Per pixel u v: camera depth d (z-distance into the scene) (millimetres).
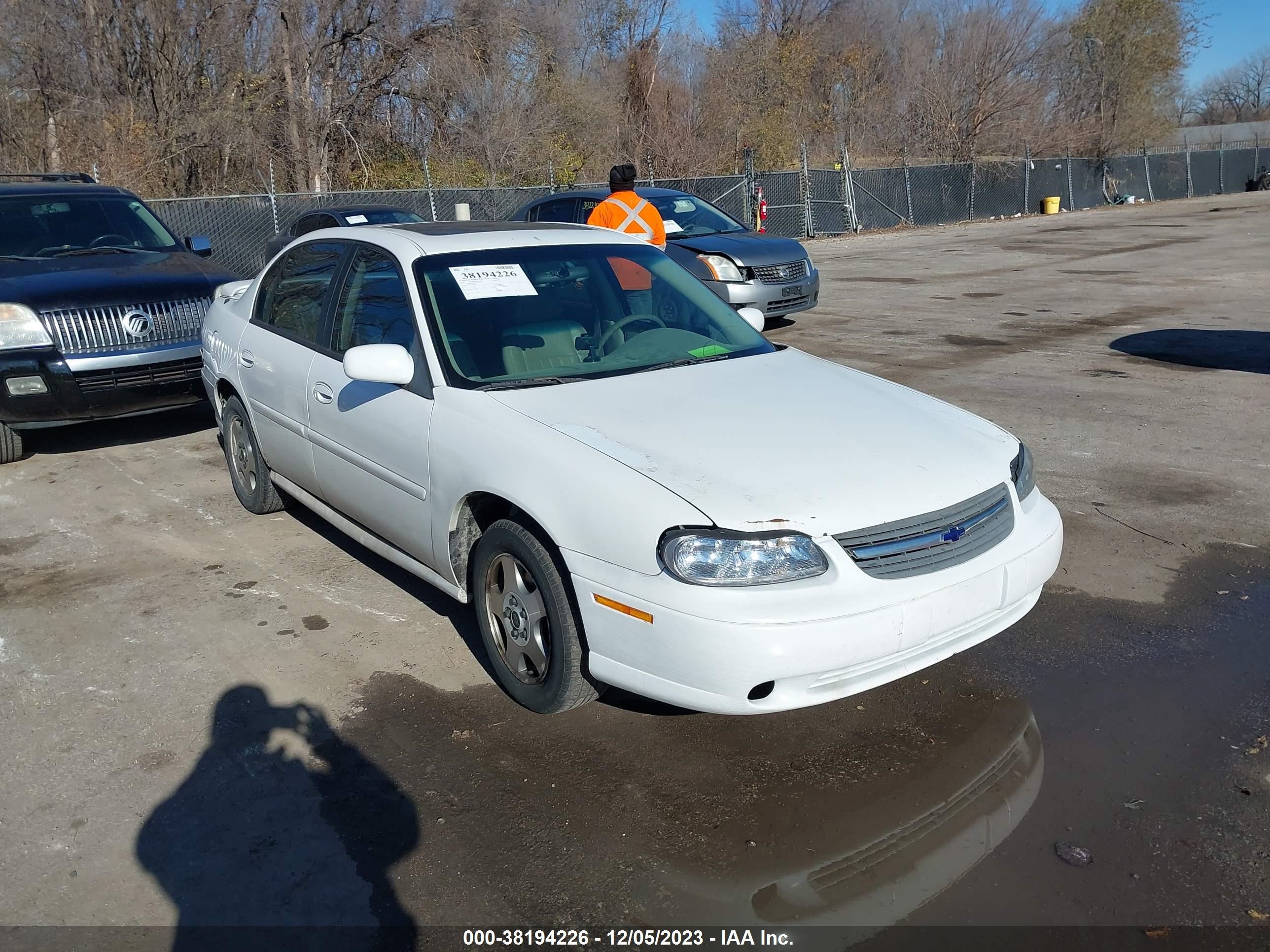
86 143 23016
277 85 26234
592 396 3779
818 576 2996
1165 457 6387
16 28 23516
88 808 3172
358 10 26469
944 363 9234
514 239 4586
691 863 2873
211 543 5379
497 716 3645
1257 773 3221
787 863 2867
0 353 6434
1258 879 2756
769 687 3006
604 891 2777
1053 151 37406
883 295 14016
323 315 4742
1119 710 3611
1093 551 4984
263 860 2922
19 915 2721
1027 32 35031
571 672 3377
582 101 29641
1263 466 6164
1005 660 3982
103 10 24109
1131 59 40625
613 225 7922
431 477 3832
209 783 3289
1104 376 8633
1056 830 2969
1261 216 26656
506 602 3629
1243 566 4758
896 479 3258
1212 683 3768
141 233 8234
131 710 3734
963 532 3256
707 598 2934
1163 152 41656
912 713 3627
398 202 20766
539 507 3311
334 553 5203
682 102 32969
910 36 41281
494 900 2752
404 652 4129
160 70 24891
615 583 3096
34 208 7949
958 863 2844
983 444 3646
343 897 2771
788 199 24797
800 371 4199
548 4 29422
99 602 4664
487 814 3107
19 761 3424
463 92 27594
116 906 2752
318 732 3566
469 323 4090
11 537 5523
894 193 27547
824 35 39844
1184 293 13250
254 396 5254
